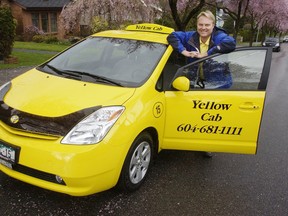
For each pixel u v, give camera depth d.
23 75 3.73
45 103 2.99
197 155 4.44
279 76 13.75
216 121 3.60
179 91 3.56
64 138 2.76
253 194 3.59
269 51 3.57
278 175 4.09
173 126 3.62
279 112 7.36
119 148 2.92
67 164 2.68
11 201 3.06
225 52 3.64
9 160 2.86
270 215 3.22
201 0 11.97
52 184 2.78
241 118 3.59
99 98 3.09
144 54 3.83
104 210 3.05
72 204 3.10
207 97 3.55
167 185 3.61
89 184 2.80
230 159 4.43
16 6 23.81
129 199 3.26
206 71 3.67
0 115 3.04
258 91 3.57
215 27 4.04
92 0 14.66
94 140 2.79
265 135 5.61
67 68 3.82
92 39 4.31
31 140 2.80
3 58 11.30
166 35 4.34
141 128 3.13
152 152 3.58
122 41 4.10
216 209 3.25
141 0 14.28
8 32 10.98
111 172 2.92
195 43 4.00
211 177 3.89
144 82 3.43
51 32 26.03
